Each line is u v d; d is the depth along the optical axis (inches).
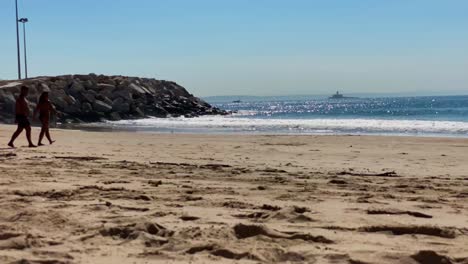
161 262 147.1
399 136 843.4
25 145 596.7
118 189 272.5
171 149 577.9
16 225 185.0
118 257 151.5
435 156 518.0
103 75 2140.7
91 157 448.1
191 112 2159.2
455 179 338.3
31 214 200.4
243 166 408.2
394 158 496.4
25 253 153.3
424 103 4446.4
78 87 1894.7
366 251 156.6
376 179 334.0
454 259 149.7
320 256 151.5
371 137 807.1
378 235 179.0
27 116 576.1
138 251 157.8
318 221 198.5
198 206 229.9
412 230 184.2
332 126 1216.2
